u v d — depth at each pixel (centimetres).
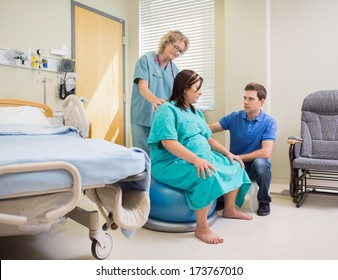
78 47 354
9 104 278
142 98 264
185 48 257
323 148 286
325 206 257
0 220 107
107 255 160
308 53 327
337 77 316
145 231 199
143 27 421
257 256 163
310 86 328
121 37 415
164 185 198
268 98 336
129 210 139
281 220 222
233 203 226
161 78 266
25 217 112
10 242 183
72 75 335
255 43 331
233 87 343
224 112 371
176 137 187
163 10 404
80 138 194
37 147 144
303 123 296
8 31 289
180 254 165
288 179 340
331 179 317
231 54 343
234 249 172
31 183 106
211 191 180
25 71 304
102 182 121
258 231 200
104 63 390
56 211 114
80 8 355
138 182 144
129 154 127
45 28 320
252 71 334
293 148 266
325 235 193
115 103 408
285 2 333
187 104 204
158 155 199
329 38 317
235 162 218
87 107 369
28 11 304
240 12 337
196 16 383
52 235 193
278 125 343
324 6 317
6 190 103
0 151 129
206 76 383
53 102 329
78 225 209
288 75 336
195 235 191
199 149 192
